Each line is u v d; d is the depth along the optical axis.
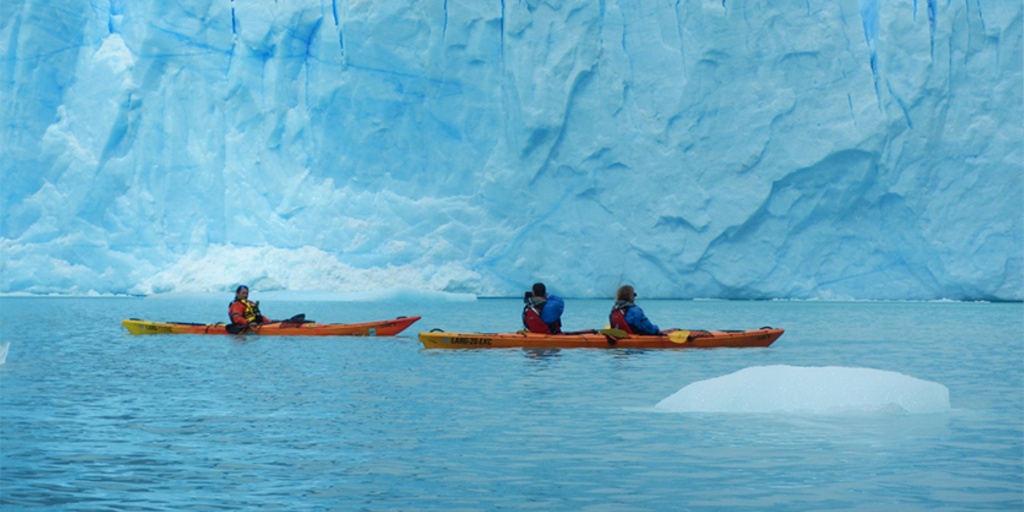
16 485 6.71
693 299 43.56
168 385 12.45
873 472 7.09
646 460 7.54
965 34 42.25
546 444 8.23
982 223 42.00
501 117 44.78
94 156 45.69
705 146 43.12
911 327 25.30
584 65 43.59
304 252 44.53
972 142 42.03
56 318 27.73
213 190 45.66
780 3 43.00
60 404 10.72
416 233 44.62
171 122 45.84
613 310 18.33
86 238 45.31
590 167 43.88
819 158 41.94
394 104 45.31
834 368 10.35
